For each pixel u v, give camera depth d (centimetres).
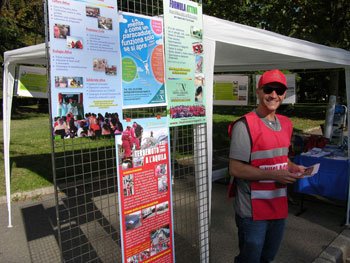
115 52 229
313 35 1158
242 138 250
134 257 253
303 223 479
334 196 478
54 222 478
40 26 1936
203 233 312
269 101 252
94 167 722
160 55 259
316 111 2102
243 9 1245
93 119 219
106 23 223
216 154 880
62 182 637
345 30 1185
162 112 267
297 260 376
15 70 486
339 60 468
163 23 260
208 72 301
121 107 234
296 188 503
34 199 579
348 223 469
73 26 207
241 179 258
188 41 279
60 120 204
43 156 859
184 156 455
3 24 1841
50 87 199
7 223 480
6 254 393
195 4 284
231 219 491
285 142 257
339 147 557
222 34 307
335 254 387
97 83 220
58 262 367
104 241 408
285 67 664
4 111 479
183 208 466
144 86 248
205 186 311
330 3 1154
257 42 337
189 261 354
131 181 247
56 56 200
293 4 1160
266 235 268
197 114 293
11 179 658
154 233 266
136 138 247
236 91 735
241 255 265
